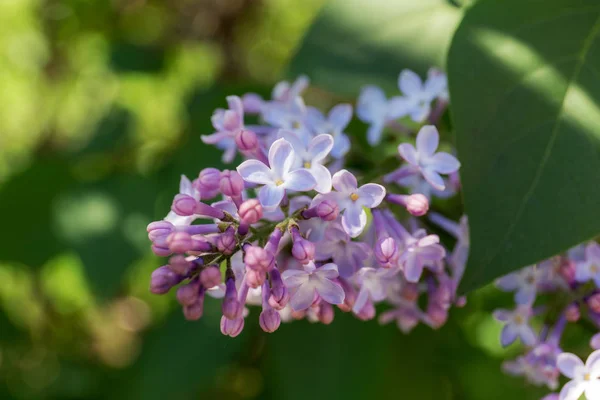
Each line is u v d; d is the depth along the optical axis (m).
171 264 0.37
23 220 0.57
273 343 0.49
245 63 0.68
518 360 0.43
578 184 0.38
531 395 0.50
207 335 0.52
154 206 0.55
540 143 0.39
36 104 0.74
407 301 0.42
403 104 0.43
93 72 0.70
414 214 0.40
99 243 0.55
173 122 0.65
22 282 0.66
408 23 0.45
